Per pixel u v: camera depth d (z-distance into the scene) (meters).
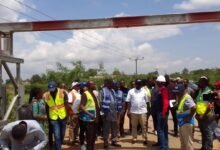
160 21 10.58
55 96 9.19
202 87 9.48
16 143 5.02
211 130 9.48
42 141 5.12
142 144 11.32
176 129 12.73
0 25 10.93
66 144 11.17
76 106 10.84
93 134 9.29
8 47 10.93
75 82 11.40
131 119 11.34
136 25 10.70
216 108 10.48
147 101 11.29
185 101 8.29
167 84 10.91
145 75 32.97
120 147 10.88
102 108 10.49
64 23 10.89
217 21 10.39
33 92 8.71
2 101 10.14
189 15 10.45
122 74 35.12
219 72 37.66
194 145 11.20
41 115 8.72
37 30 10.95
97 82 27.41
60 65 28.33
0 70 9.70
